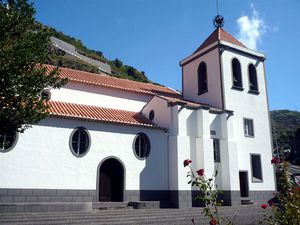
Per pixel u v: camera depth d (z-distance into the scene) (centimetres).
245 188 2255
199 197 673
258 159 2395
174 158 2019
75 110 1947
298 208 640
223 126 2238
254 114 2491
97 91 2289
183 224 1345
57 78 1098
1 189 1527
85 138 1817
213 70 2477
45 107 1034
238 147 2305
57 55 5228
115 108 2325
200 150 2080
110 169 1905
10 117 961
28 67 974
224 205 2078
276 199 750
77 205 1541
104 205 1745
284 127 9325
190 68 2742
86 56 7069
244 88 2498
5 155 1563
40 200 1605
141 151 1995
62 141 1725
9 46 927
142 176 1948
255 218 1505
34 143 1645
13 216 1314
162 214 1574
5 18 928
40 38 1012
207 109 2166
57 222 1254
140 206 1780
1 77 895
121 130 1939
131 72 8350
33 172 1614
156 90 2745
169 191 2016
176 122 2064
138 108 2433
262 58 2689
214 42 2494
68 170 1712
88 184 1756
